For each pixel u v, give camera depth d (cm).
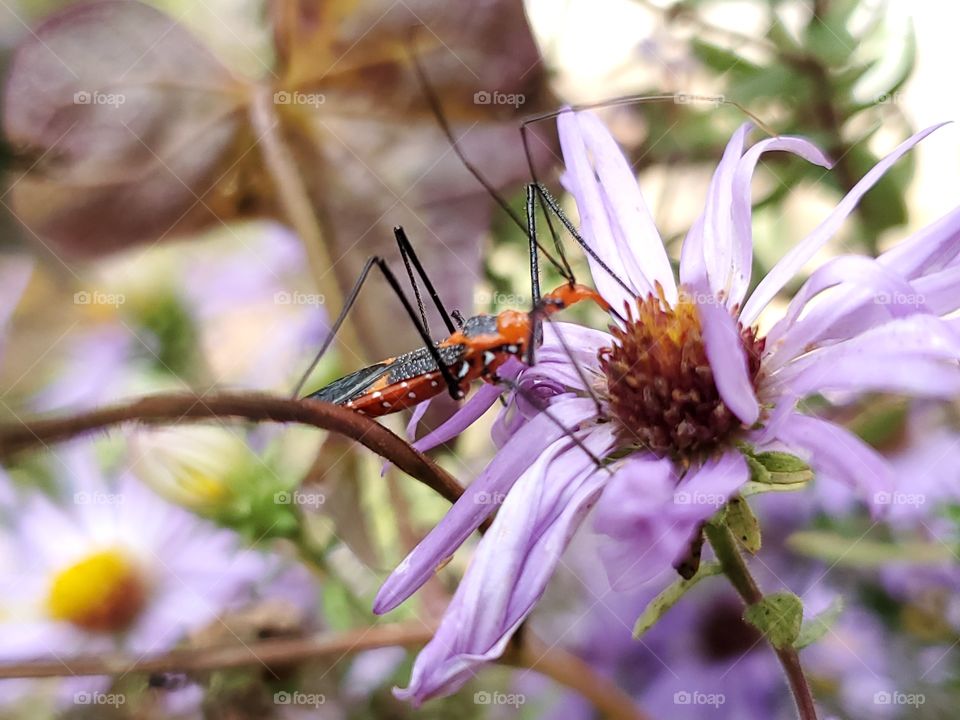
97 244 10
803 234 11
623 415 8
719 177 9
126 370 12
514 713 11
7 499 11
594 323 11
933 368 7
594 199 9
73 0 10
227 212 10
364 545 10
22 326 12
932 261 8
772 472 8
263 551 11
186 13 10
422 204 10
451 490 8
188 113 10
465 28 10
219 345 12
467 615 8
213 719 10
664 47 11
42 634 11
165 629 11
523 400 9
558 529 8
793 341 8
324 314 11
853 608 11
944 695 10
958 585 11
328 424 7
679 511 7
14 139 10
